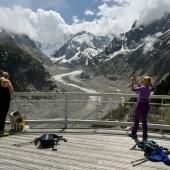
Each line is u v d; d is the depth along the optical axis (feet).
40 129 36.70
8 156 25.68
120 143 30.42
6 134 33.53
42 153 26.66
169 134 34.91
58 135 33.35
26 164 23.75
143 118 31.22
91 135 33.83
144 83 31.01
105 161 24.77
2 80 33.40
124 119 37.01
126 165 23.94
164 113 35.55
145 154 26.50
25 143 29.81
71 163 24.14
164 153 25.61
